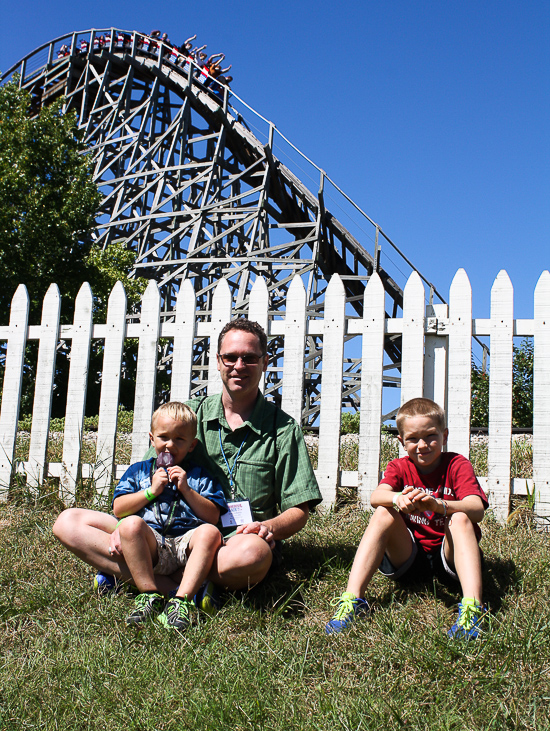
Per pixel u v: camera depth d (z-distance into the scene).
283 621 3.22
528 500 4.70
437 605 3.30
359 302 20.86
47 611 3.36
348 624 3.06
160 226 23.95
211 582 3.36
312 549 4.11
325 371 5.19
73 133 18.94
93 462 5.66
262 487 3.81
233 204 24.33
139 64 26.22
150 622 3.08
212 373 5.52
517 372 12.23
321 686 2.59
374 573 3.63
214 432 3.90
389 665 2.73
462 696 2.51
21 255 16.56
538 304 4.82
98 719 2.41
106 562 3.46
